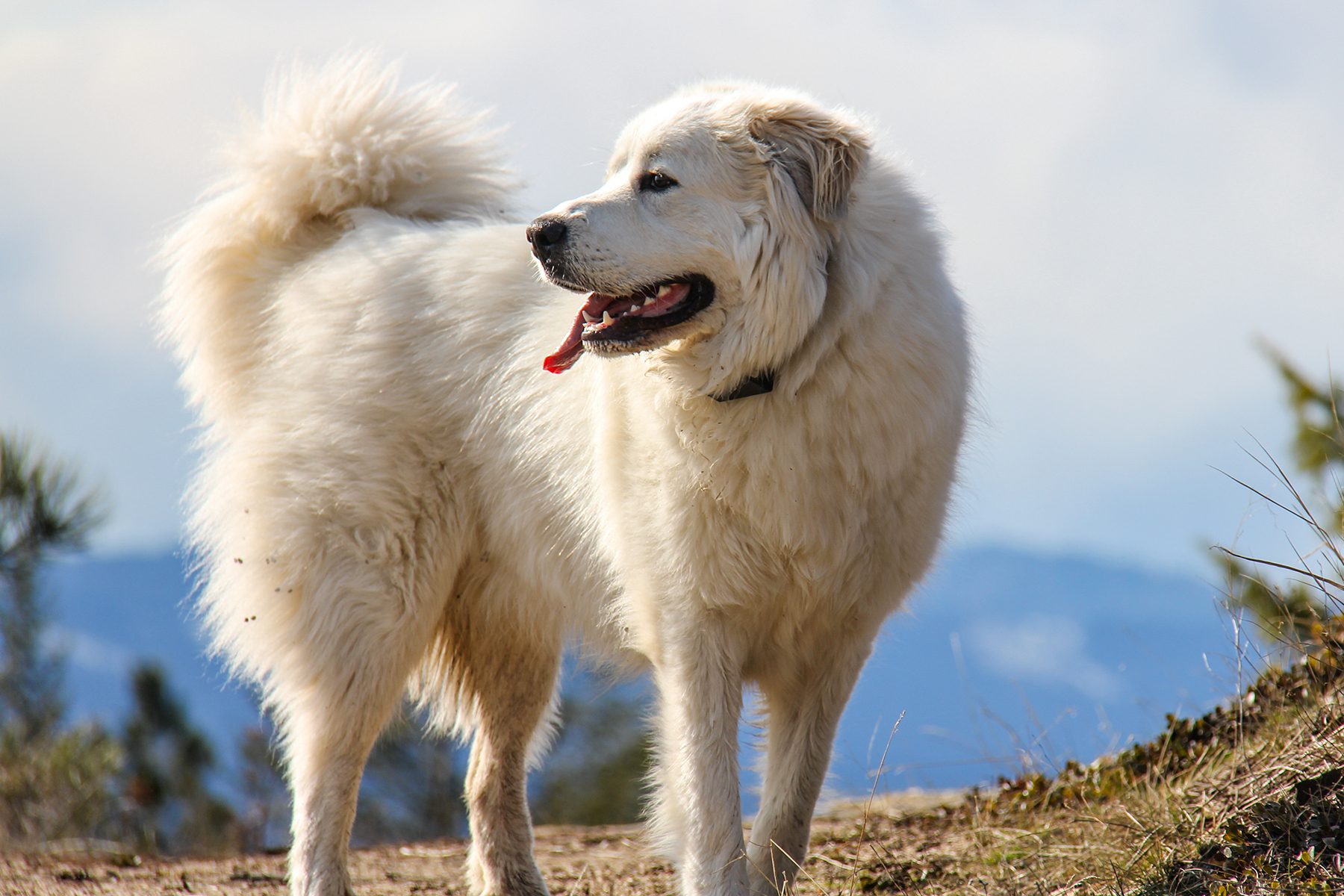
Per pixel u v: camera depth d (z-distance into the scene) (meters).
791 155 4.47
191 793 13.67
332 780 5.59
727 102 4.67
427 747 14.77
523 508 5.54
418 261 5.99
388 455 5.70
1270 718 5.17
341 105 6.55
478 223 6.50
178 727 14.90
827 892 5.28
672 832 4.72
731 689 4.74
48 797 10.69
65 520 11.87
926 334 4.55
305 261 6.37
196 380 6.60
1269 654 5.41
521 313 5.62
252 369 6.37
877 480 4.55
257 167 6.46
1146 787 5.38
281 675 5.89
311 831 5.52
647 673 5.52
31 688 11.88
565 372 5.33
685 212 4.56
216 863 7.50
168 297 6.62
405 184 6.62
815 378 4.47
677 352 4.61
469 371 5.66
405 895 6.37
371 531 5.68
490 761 6.14
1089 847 4.84
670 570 4.70
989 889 4.89
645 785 5.26
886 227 4.60
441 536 5.75
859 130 4.45
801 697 4.98
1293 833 4.19
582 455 5.25
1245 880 4.04
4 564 11.68
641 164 4.70
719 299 4.55
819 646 4.90
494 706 6.14
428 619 5.78
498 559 5.83
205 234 6.52
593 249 4.58
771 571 4.65
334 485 5.74
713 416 4.55
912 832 6.45
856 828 6.73
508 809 6.11
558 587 5.55
